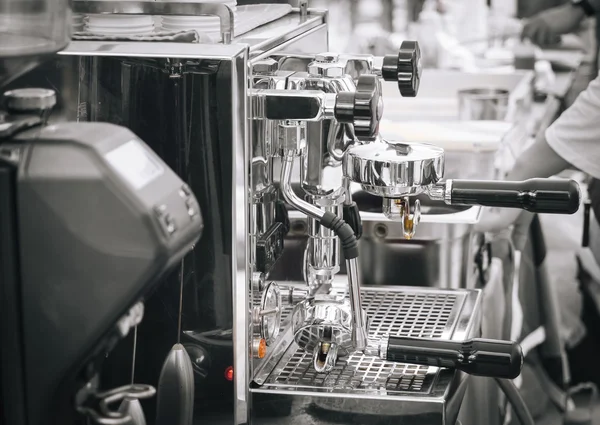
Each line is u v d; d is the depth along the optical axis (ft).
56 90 3.39
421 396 3.51
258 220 3.78
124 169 2.57
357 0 8.67
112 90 3.36
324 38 5.09
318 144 3.75
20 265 2.64
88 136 2.63
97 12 3.62
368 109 3.32
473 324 4.38
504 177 6.35
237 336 3.46
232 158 3.33
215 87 3.29
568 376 8.05
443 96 8.36
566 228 8.01
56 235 2.60
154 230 2.51
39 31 2.73
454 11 9.05
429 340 3.66
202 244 3.41
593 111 5.97
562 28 8.55
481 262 5.74
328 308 3.92
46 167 2.56
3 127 2.67
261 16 4.61
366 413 3.52
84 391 2.85
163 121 3.34
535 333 7.38
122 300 2.62
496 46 9.07
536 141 6.30
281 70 4.02
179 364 3.27
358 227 3.97
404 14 8.82
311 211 3.69
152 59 3.31
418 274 5.07
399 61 3.81
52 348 2.73
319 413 3.56
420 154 3.59
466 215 5.09
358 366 3.87
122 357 3.51
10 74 2.82
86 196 2.54
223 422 3.53
